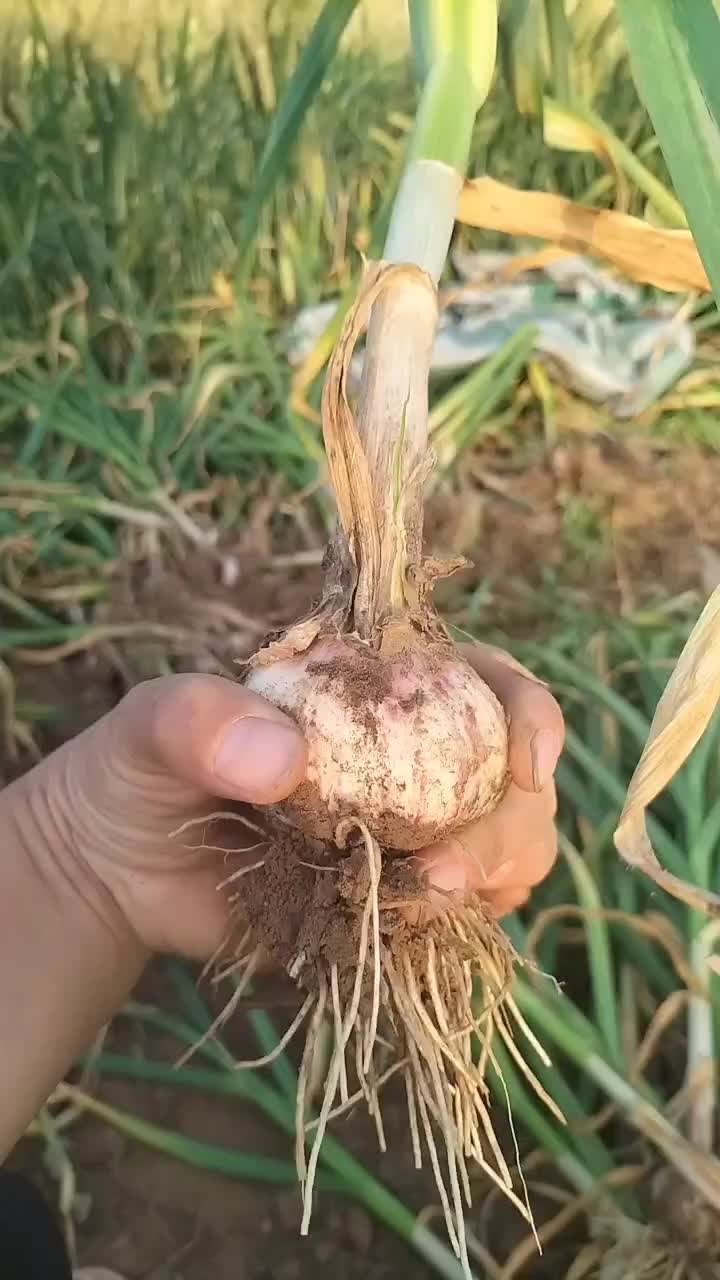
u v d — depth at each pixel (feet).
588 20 1.98
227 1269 1.03
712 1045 1.00
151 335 1.86
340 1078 0.63
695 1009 1.01
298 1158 0.69
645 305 1.82
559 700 1.34
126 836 0.76
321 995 0.68
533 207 1.02
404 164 0.70
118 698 1.39
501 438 1.71
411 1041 0.69
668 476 1.61
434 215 0.68
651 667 1.27
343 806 0.64
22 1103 0.74
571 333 1.72
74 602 1.48
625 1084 0.98
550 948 1.13
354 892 0.65
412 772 0.64
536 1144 1.06
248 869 0.70
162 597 1.45
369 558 0.68
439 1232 1.03
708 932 1.02
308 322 1.75
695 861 1.06
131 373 1.72
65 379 1.65
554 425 1.68
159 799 0.74
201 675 0.67
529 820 0.84
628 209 1.87
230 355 1.82
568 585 1.46
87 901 0.79
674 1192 0.94
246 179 1.98
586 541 1.50
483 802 0.68
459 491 1.62
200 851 0.78
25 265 1.81
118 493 1.61
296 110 0.93
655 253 1.02
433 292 0.67
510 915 1.11
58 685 1.40
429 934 0.70
